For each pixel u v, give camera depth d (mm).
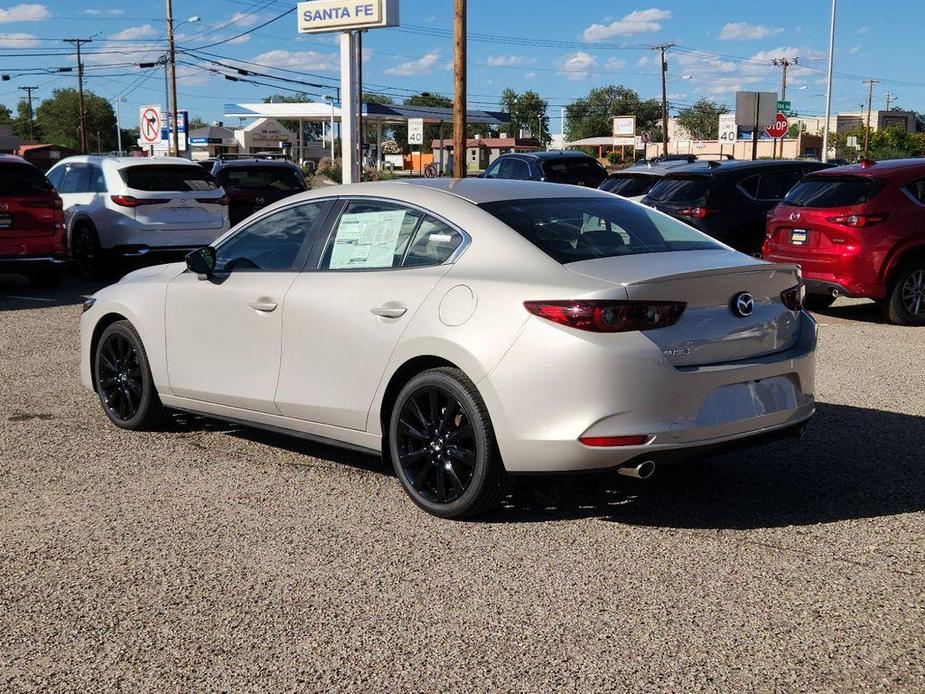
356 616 3666
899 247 10250
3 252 12594
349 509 4805
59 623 3639
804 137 82938
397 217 5039
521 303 4285
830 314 11422
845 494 4965
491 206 4852
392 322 4734
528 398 4223
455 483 4559
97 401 7125
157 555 4254
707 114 109500
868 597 3783
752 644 3422
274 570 4086
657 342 4180
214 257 5633
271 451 5836
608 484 5145
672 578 3965
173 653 3406
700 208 13484
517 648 3410
